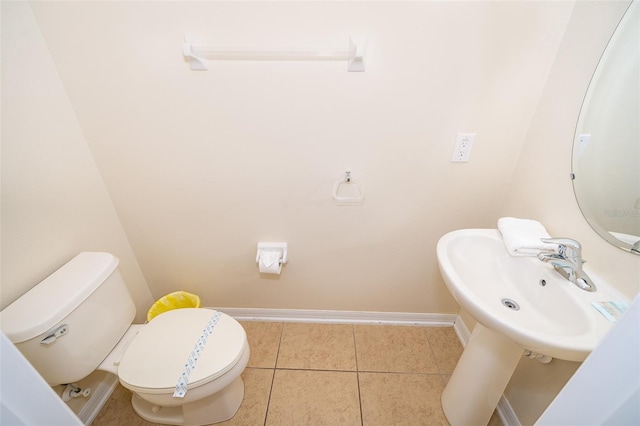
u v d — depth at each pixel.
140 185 1.22
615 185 0.72
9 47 0.86
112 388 1.29
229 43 0.93
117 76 0.99
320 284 1.51
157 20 0.90
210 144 1.12
